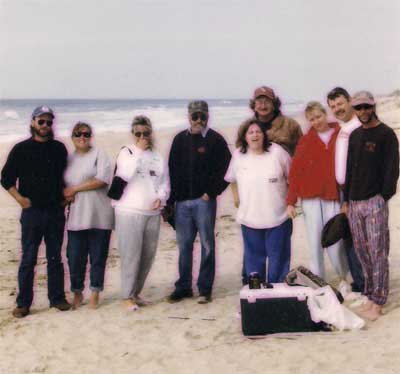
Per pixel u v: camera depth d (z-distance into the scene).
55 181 5.50
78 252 5.74
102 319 5.46
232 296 6.12
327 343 4.43
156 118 41.75
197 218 5.76
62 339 5.02
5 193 13.55
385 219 4.88
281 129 5.79
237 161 5.52
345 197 5.10
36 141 5.45
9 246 8.83
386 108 21.12
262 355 4.35
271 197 5.41
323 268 5.44
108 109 54.38
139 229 5.59
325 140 5.32
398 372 3.80
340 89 5.38
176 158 5.79
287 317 4.79
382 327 4.68
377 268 4.89
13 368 4.55
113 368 4.45
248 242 5.54
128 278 5.68
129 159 5.55
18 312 5.62
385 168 4.82
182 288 5.96
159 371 4.29
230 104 69.50
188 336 4.95
